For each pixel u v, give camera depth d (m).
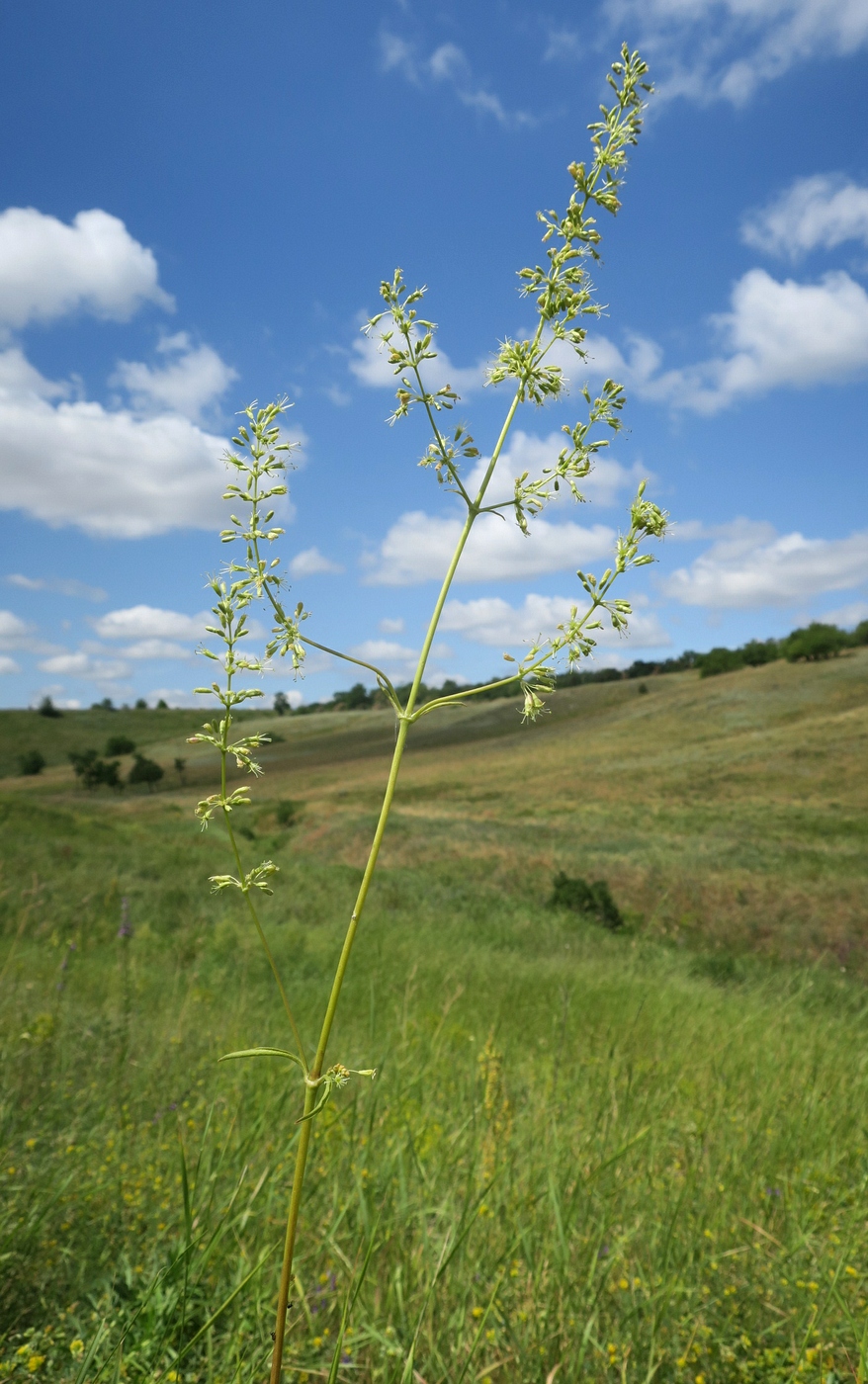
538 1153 2.96
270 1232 2.47
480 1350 2.05
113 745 103.31
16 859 15.52
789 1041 5.83
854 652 91.25
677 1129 3.57
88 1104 3.36
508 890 22.09
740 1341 2.17
